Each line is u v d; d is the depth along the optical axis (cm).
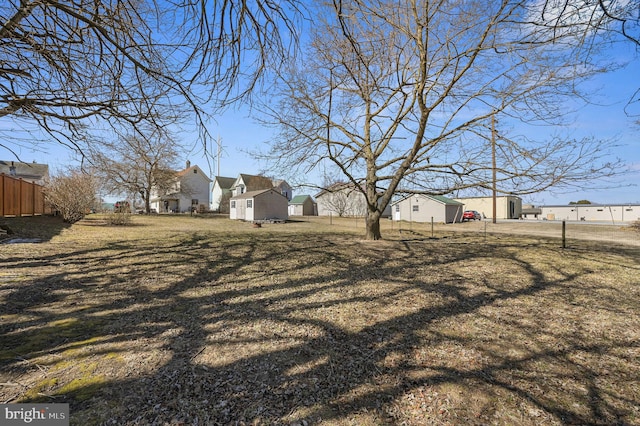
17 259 600
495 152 767
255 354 271
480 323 355
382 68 870
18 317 332
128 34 390
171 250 774
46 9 391
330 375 242
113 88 448
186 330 316
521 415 201
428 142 870
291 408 202
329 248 880
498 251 906
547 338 318
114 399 203
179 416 190
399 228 1847
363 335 317
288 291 464
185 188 3566
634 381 242
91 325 320
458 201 3014
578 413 204
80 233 1056
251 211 2547
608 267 690
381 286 502
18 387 211
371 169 1050
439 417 197
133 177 2792
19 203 1391
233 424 186
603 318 377
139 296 420
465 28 693
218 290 461
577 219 3969
